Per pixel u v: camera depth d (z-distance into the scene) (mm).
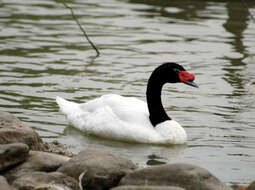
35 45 20812
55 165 9648
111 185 9109
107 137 13117
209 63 19375
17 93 15633
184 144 12633
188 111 14773
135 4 28016
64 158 9938
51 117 14062
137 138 12781
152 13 26250
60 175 9062
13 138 10195
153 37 22422
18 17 24859
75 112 13812
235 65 19250
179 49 20922
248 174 10680
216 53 20578
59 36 22203
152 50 20703
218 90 16703
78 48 20719
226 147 12312
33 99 15227
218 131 13344
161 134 12805
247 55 20422
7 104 14688
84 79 17250
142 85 16891
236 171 10852
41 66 18375
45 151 10836
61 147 11594
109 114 13250
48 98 15391
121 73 18000
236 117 14344
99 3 28156
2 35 21906
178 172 8742
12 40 21297
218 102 15578
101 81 17125
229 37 22672
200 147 12359
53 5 27391
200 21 24938
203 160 11539
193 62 19422
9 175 9336
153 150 12312
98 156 9523
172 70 12984
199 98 15922
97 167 9203
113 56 19906
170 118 13188
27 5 27219
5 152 9383
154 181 8742
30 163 9578
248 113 14688
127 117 13148
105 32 22969
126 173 9227
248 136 13016
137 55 20031
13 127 10453
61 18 25047
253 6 27656
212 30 23609
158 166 8930
